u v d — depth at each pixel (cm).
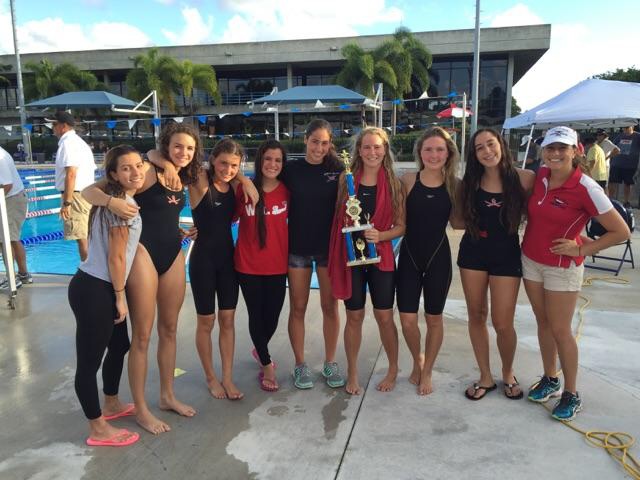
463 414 293
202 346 317
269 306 324
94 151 2906
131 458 253
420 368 333
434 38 2983
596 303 495
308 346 396
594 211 266
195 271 304
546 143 266
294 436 272
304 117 3244
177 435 273
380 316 315
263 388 326
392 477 238
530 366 354
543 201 278
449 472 240
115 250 242
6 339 407
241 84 3594
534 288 292
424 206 304
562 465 245
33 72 3161
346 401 311
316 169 313
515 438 268
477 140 286
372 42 3181
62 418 291
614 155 1066
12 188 515
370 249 304
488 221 295
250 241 313
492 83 3106
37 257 770
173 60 2848
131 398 314
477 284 305
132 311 266
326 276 322
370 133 299
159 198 267
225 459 252
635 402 303
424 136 302
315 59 3259
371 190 307
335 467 245
